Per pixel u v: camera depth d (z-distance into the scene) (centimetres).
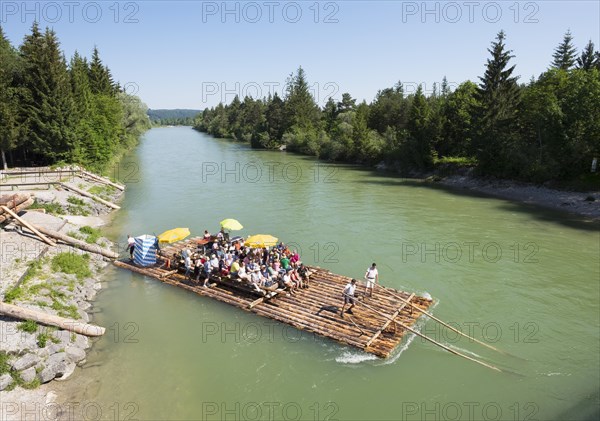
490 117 5444
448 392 1363
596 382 1426
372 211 3834
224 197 4294
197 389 1348
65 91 4706
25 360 1325
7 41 4856
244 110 14625
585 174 4509
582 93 4484
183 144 11731
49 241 2242
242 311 1847
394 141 7181
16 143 4397
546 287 2181
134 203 3922
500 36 5591
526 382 1420
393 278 2280
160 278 2148
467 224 3412
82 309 1816
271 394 1337
